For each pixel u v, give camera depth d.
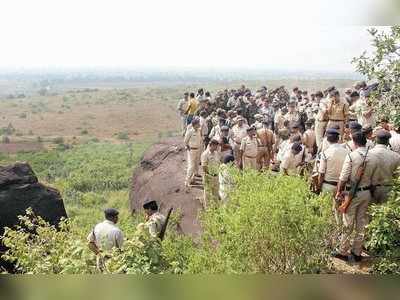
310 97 15.12
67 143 68.75
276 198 5.23
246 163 10.36
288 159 7.98
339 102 9.43
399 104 5.87
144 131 86.19
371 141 7.08
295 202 5.21
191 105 16.31
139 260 5.24
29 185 10.02
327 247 5.64
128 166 43.91
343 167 6.07
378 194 6.04
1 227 9.46
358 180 5.98
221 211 6.01
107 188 33.56
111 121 96.75
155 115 103.38
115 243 6.02
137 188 16.75
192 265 5.07
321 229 5.30
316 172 6.89
